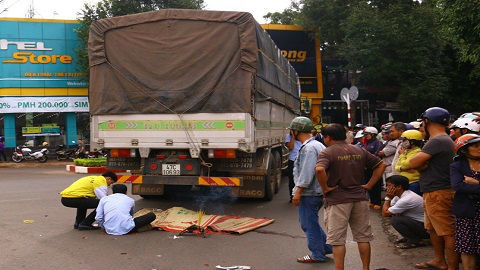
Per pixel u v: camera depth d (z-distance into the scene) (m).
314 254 5.73
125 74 8.98
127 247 6.52
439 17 15.49
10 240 6.95
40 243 6.76
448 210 4.94
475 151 4.46
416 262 5.75
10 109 24.94
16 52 25.03
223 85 8.59
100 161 19.50
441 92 25.44
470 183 4.45
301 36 29.48
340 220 4.82
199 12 8.70
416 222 6.27
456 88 27.02
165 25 8.84
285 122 13.24
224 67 8.62
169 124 8.76
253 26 8.57
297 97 16.41
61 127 26.41
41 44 25.39
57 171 19.72
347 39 25.83
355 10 25.55
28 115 25.81
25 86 25.19
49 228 7.80
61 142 26.42
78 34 25.58
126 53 9.01
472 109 27.59
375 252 6.27
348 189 4.87
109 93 9.05
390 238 7.03
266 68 9.88
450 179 4.69
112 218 7.31
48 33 25.48
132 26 8.98
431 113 5.05
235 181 8.60
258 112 9.09
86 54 24.78
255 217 8.62
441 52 25.70
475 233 4.61
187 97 8.70
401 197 6.37
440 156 4.94
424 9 24.80
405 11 25.58
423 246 6.46
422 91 25.33
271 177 10.43
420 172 5.15
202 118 8.64
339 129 4.95
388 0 26.97
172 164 8.84
